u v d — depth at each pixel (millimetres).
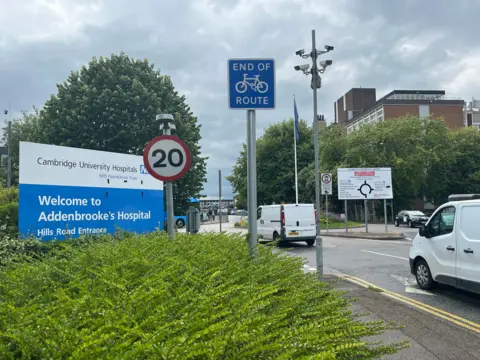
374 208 51500
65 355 2092
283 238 19328
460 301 7574
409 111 71000
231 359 2076
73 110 27828
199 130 32562
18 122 47500
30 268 4000
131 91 28531
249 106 5926
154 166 6766
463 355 4852
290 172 52125
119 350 2062
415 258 8938
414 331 5738
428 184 48438
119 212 9984
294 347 2205
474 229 7293
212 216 70500
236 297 2980
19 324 2389
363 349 2705
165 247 5555
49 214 8188
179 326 2271
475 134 52188
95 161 9336
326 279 10086
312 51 12852
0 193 12203
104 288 3258
